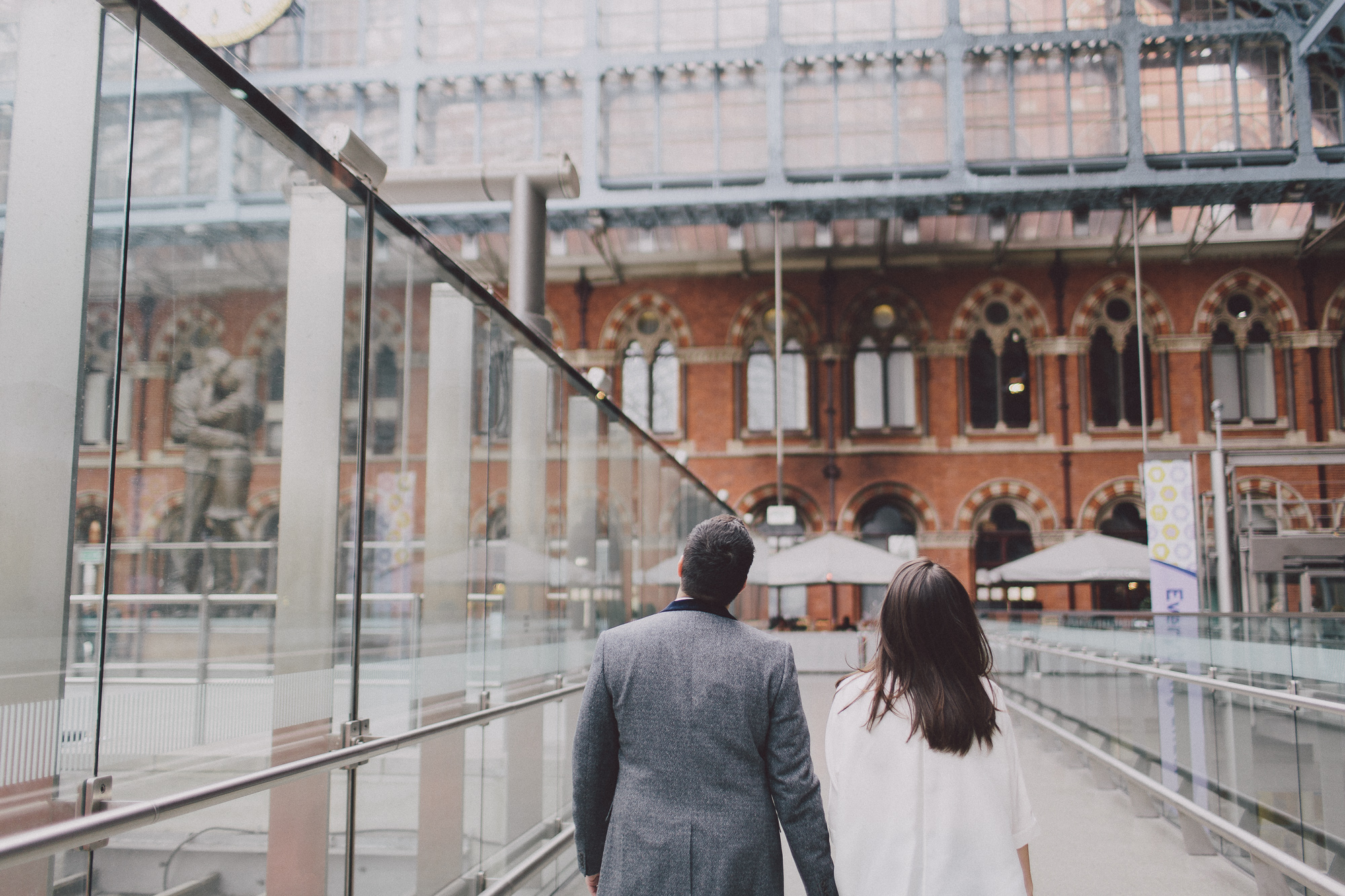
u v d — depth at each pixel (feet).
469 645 14.03
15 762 5.93
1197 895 16.65
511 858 15.67
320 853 9.68
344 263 10.21
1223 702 17.85
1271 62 75.20
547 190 26.50
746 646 7.78
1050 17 75.72
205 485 7.80
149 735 7.09
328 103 77.61
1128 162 72.08
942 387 83.56
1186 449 79.82
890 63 75.61
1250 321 82.74
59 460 6.28
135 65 6.87
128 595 6.87
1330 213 75.41
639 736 7.54
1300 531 49.24
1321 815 13.67
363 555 10.65
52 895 6.32
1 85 5.87
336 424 10.05
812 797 7.43
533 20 77.46
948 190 72.64
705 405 85.30
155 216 7.16
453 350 13.53
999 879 7.09
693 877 7.13
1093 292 82.79
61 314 6.29
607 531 23.62
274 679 8.80
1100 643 26.91
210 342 7.84
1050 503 81.15
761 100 76.33
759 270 85.92
